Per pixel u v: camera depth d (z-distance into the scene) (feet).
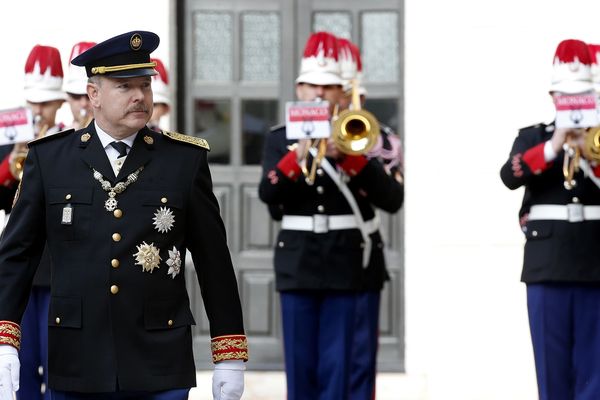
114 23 80.53
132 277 39.81
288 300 61.72
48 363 40.27
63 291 40.01
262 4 84.33
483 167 77.71
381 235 64.54
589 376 59.06
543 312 59.16
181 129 84.33
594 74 64.08
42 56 65.10
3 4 80.12
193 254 41.55
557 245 58.80
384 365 81.76
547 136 60.54
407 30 79.36
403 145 82.12
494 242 77.71
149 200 40.32
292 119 58.70
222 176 84.38
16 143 61.16
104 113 40.45
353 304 61.77
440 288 78.18
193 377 40.45
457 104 77.92
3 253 40.73
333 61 61.36
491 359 77.71
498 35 77.46
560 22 77.20
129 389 39.42
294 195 61.87
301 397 61.82
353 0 83.82
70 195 40.24
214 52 84.38
